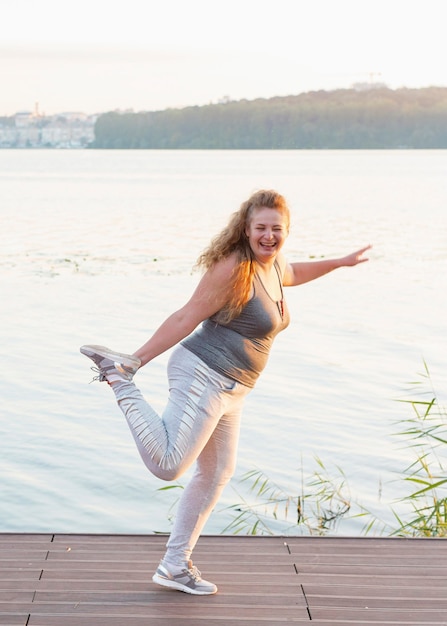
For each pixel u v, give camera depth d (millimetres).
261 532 6121
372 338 12828
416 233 29812
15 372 10547
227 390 3408
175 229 31062
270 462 7535
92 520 6355
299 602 3594
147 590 3674
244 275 3287
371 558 4035
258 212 3305
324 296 16984
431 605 3578
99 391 9680
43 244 25938
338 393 9742
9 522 6281
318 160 165000
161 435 3361
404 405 9266
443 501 5754
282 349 12031
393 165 132750
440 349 12062
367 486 6988
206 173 99125
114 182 74500
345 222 34125
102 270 20172
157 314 14523
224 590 3689
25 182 74062
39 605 3512
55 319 14062
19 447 7809
